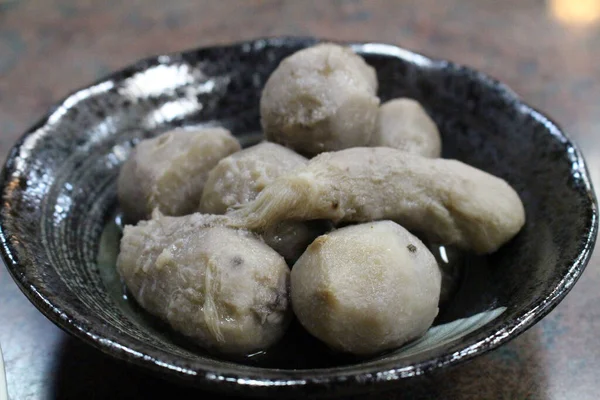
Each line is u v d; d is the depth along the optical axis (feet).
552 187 0.84
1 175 0.82
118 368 0.78
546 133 0.88
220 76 1.04
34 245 0.76
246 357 0.74
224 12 1.47
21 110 1.17
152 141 0.89
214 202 0.80
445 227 0.80
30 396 0.75
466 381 0.77
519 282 0.78
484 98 0.96
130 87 0.99
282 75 0.87
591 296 0.86
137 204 0.86
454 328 0.75
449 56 1.32
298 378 0.62
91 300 0.75
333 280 0.69
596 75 1.26
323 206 0.77
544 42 1.36
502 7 1.48
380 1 1.51
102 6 1.48
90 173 0.91
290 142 0.86
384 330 0.69
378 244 0.71
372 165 0.79
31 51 1.33
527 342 0.81
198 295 0.72
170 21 1.43
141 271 0.76
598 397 0.76
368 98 0.85
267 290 0.72
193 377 0.63
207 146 0.86
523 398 0.76
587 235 0.75
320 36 1.38
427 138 0.91
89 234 0.87
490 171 0.92
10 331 0.82
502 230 0.80
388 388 0.63
